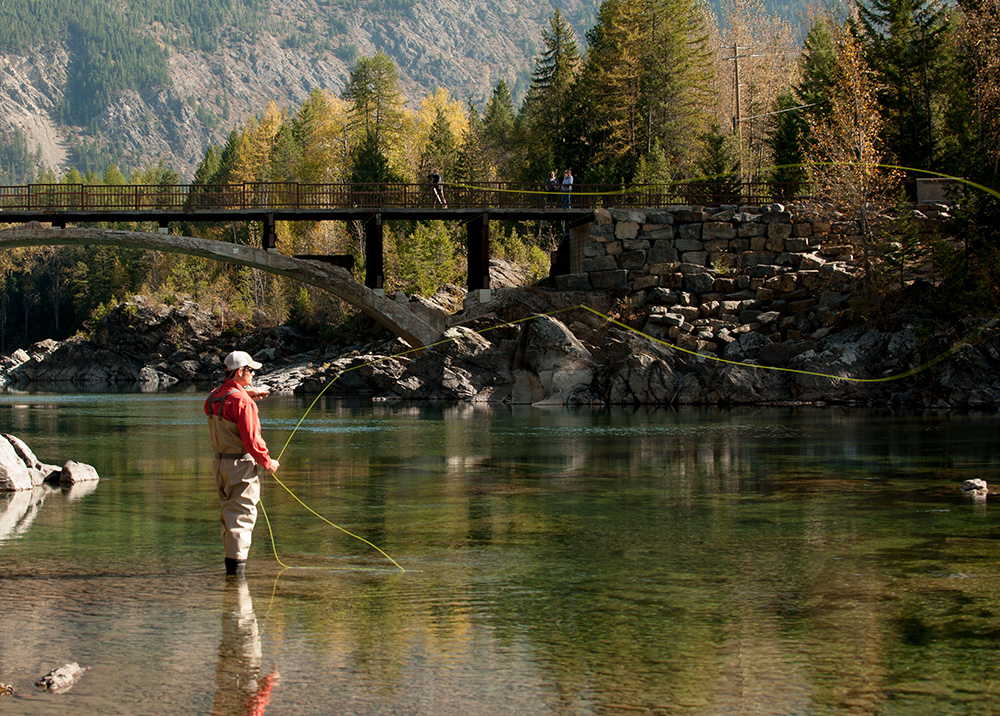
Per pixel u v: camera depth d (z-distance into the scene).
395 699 4.94
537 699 4.93
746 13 85.50
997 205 35.44
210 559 8.45
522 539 9.53
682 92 70.56
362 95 104.94
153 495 12.98
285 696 4.98
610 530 10.05
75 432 26.58
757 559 8.46
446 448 20.78
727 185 57.12
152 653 5.70
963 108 39.91
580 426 27.03
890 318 36.28
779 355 37.16
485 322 45.53
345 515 11.19
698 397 37.12
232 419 7.77
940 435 22.06
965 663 5.49
